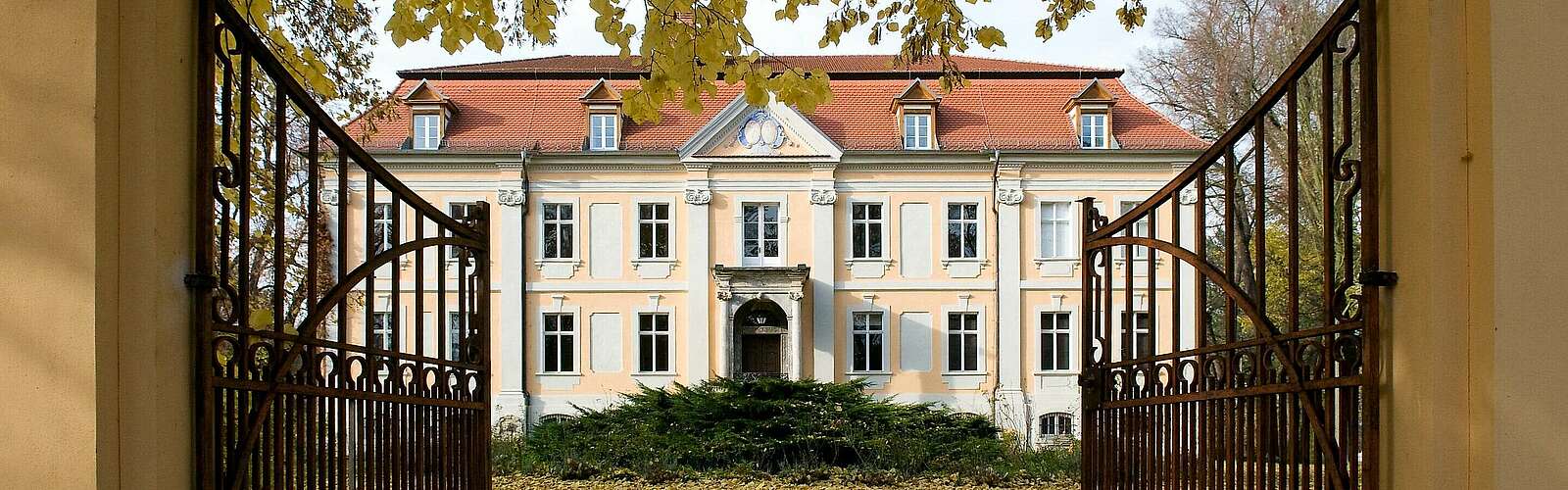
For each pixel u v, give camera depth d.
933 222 29.42
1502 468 2.73
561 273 29.09
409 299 27.97
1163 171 29.19
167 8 2.81
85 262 2.58
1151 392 4.99
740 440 14.70
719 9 5.33
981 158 29.28
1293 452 3.69
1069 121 30.50
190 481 2.91
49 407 2.56
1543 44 2.65
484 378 5.52
